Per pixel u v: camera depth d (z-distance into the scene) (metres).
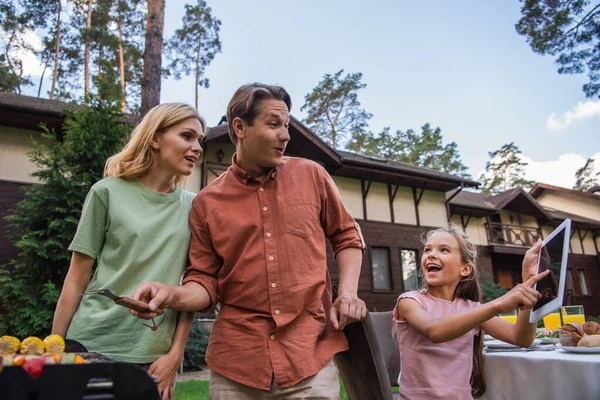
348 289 1.35
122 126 7.83
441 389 1.63
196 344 7.82
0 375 0.60
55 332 1.36
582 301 21.30
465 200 18.67
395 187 15.32
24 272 6.93
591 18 11.97
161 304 1.14
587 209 25.44
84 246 1.40
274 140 1.38
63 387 0.65
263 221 1.41
